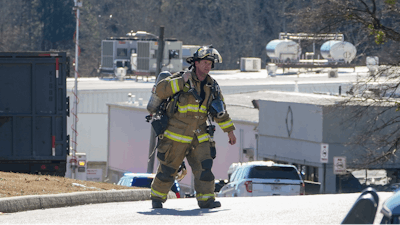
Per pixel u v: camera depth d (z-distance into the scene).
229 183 56.84
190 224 18.39
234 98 128.00
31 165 48.22
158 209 22.66
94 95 148.38
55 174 48.62
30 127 48.22
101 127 149.12
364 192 10.52
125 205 26.62
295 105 87.69
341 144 82.00
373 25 71.44
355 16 71.44
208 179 22.12
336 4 71.25
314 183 81.19
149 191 32.56
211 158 22.09
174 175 22.61
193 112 21.42
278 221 18.34
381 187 79.75
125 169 133.62
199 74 21.44
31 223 20.20
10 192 28.03
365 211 10.27
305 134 85.50
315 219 18.41
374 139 73.69
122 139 134.88
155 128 21.55
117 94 150.88
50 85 48.44
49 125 48.50
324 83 162.12
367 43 77.19
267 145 94.31
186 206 24.69
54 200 27.09
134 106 130.62
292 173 52.94
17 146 48.03
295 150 87.88
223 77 196.38
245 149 98.69
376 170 81.56
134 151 130.38
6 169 47.88
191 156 22.27
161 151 21.89
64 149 48.53
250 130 99.50
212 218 19.66
